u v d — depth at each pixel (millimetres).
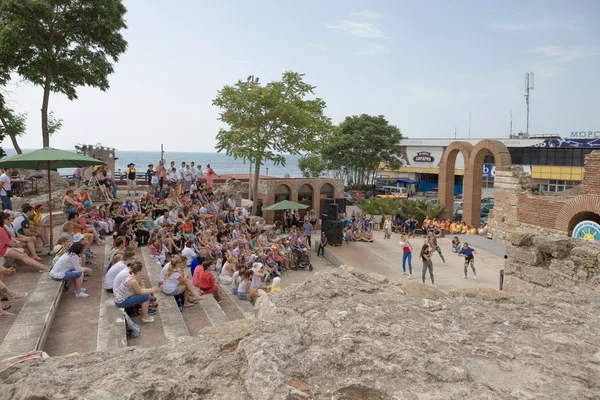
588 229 17047
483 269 20094
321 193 38188
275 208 26125
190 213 19688
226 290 14031
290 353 3648
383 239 29250
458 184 70562
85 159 10617
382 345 3896
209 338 4238
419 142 74000
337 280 6418
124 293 8781
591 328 4895
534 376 3680
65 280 9930
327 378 3451
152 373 3621
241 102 25828
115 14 25641
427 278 18578
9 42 21438
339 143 59969
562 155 51062
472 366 3773
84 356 4074
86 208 15930
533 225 21734
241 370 3611
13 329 7145
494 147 26375
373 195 59156
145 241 16219
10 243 10211
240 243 17812
